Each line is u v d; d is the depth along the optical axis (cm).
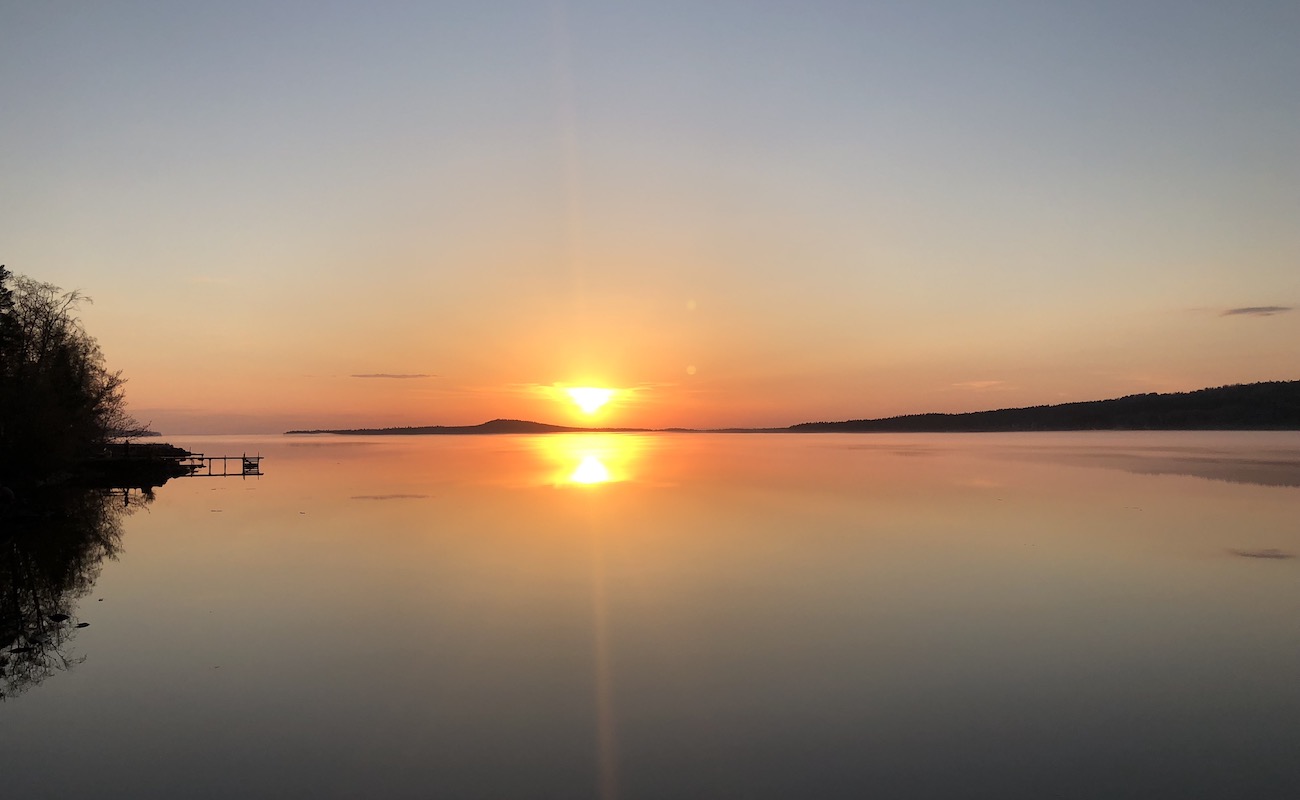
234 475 6253
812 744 1124
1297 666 1430
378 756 1094
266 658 1502
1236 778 1023
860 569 2267
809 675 1394
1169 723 1189
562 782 1021
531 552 2566
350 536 2931
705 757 1087
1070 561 2372
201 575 2245
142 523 3353
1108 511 3559
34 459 4241
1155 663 1448
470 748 1117
